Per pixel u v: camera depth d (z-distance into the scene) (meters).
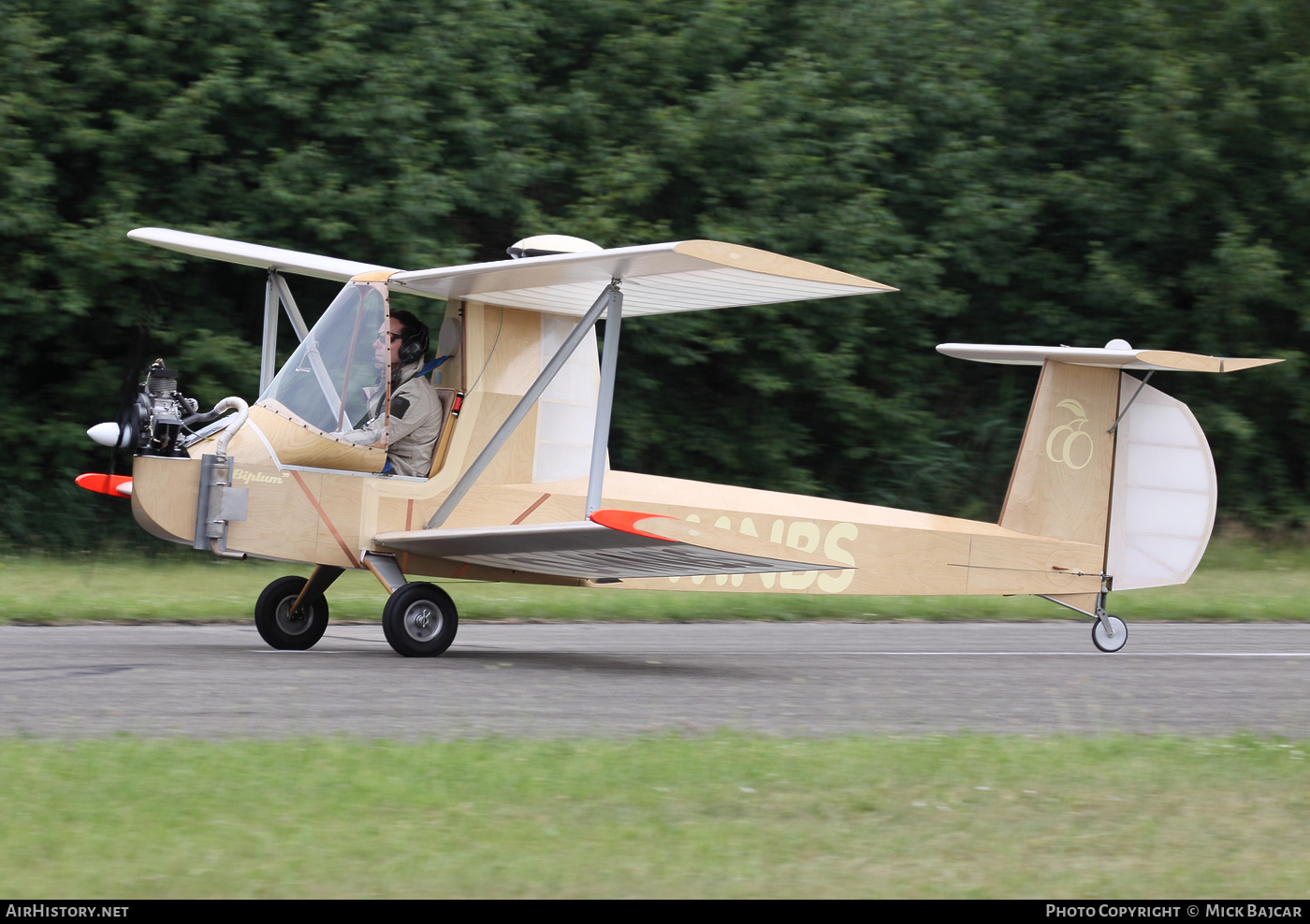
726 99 50.84
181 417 22.53
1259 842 11.74
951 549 27.94
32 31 44.00
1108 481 29.42
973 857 10.99
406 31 49.34
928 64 57.78
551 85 53.41
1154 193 58.06
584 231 47.72
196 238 27.16
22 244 44.44
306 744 14.01
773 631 32.03
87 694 17.50
